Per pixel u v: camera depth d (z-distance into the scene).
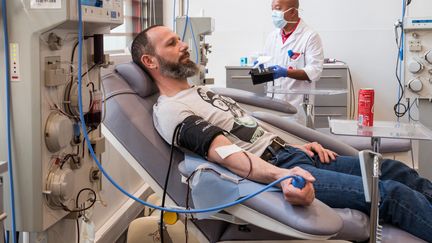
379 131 1.66
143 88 1.96
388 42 3.97
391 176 1.98
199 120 1.74
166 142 1.82
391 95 4.04
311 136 2.24
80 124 1.55
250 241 1.72
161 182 1.76
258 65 3.00
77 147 1.58
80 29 1.38
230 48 4.22
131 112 1.83
